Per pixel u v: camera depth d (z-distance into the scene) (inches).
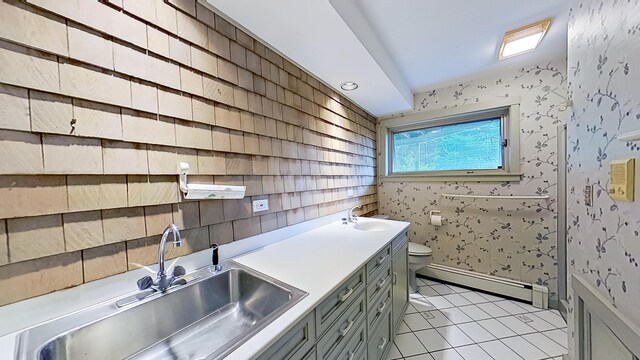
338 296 39.6
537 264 85.8
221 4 43.2
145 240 36.3
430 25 61.8
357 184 102.1
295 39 54.1
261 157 56.3
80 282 30.2
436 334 71.0
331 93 83.9
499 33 65.6
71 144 29.3
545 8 56.1
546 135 82.7
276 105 60.3
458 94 98.9
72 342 26.7
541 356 61.8
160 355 33.1
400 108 107.0
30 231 26.7
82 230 30.4
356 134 101.7
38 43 27.0
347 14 49.6
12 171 25.6
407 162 118.4
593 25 39.2
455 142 105.1
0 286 25.0
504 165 92.4
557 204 82.1
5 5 25.3
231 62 49.0
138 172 35.3
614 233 33.2
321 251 53.6
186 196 40.5
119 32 33.2
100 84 31.5
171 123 39.2
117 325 30.3
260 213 56.2
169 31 38.8
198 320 38.6
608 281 34.5
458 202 101.1
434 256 107.2
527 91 85.3
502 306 85.3
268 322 27.7
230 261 47.1
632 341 28.5
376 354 54.3
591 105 39.8
